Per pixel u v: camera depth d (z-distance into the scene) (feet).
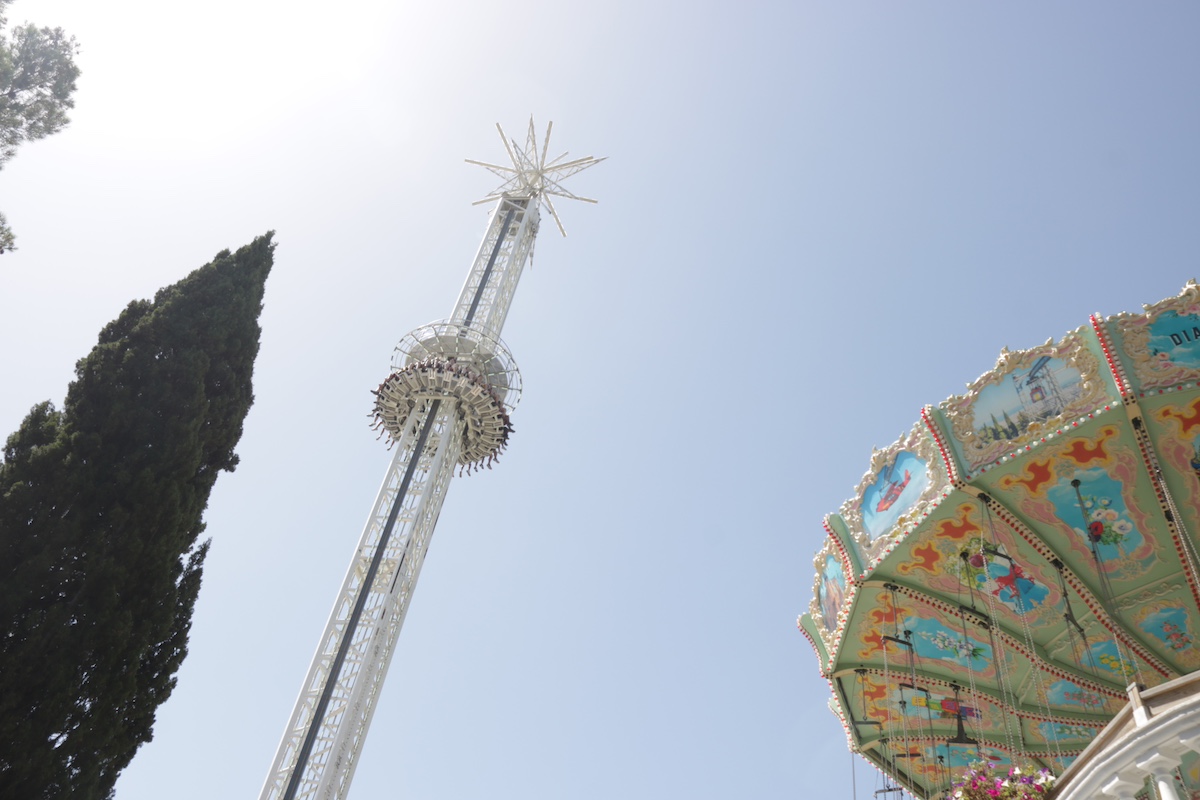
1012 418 54.95
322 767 74.69
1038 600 62.49
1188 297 50.39
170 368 69.31
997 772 55.16
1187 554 55.72
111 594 56.85
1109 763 36.73
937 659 69.05
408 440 98.58
